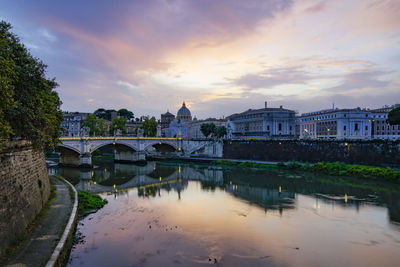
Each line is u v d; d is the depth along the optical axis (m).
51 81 41.97
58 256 23.27
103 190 61.25
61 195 43.94
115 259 28.05
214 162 112.56
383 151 76.44
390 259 28.64
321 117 155.62
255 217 41.06
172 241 32.47
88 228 36.09
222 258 28.59
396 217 40.81
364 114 139.38
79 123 189.12
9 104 21.52
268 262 27.89
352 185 63.28
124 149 118.25
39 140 31.27
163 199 52.31
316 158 92.75
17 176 28.09
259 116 168.38
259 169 93.06
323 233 35.09
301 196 53.53
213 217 41.12
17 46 29.14
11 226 24.92
